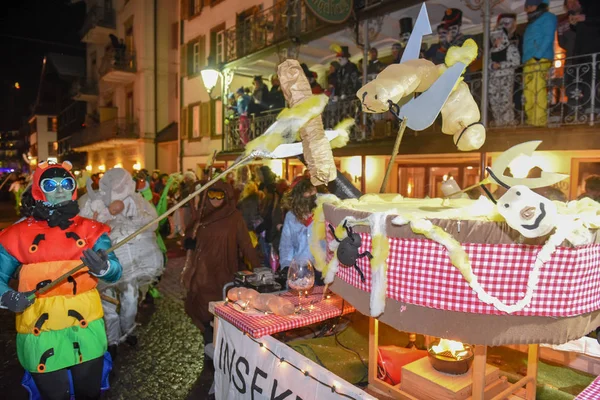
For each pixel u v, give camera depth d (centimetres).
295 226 384
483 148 694
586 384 243
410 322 138
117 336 436
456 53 140
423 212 144
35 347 269
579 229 122
